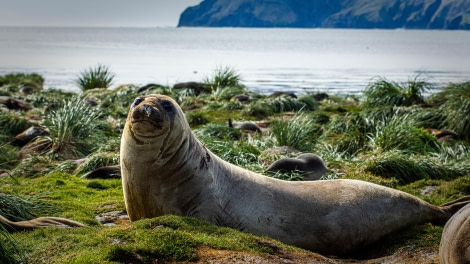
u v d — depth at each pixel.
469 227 4.52
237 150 11.84
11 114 16.34
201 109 21.16
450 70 52.75
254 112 19.98
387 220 6.72
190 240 5.20
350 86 36.84
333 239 6.49
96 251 4.96
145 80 40.56
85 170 11.16
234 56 80.00
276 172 10.39
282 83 38.72
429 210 7.06
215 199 6.31
